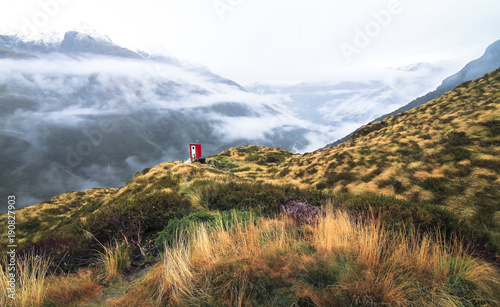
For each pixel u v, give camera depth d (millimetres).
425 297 2508
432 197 12039
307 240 3791
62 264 4652
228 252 3307
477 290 2662
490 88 24344
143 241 5707
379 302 2416
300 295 2496
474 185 11812
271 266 2969
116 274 3984
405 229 4414
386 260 3025
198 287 2811
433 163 15688
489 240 4574
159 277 3119
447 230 4996
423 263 2975
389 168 16859
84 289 3447
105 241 5789
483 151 14812
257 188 9500
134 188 17859
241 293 2559
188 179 16641
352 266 2850
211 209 8148
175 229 4965
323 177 19828
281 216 5453
